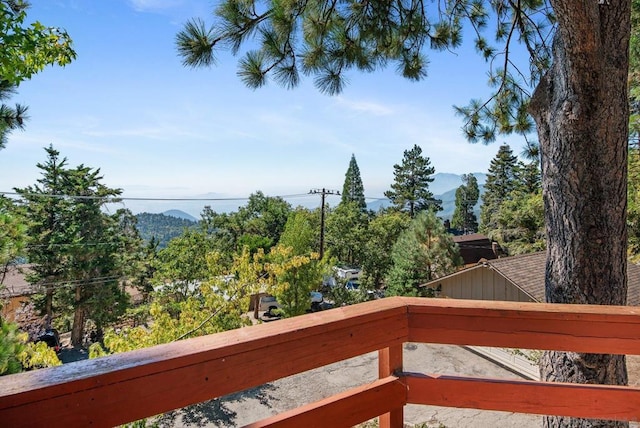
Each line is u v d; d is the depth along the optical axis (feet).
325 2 9.69
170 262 50.60
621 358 6.06
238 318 25.85
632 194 27.48
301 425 3.01
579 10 5.01
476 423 14.71
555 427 6.31
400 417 3.55
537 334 3.53
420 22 11.16
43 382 2.05
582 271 5.84
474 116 13.37
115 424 2.22
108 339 17.95
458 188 141.69
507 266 29.73
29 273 52.03
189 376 2.47
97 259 54.44
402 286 41.75
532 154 13.21
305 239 64.39
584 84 5.62
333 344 3.10
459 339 3.52
